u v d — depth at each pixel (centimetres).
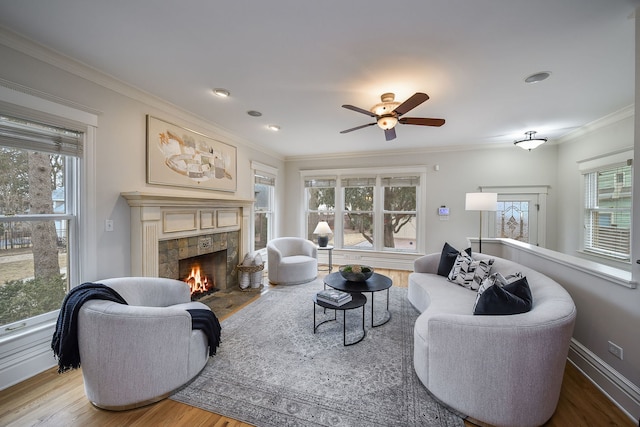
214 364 213
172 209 298
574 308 160
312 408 167
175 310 181
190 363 188
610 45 191
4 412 163
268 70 230
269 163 539
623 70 227
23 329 197
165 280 239
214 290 397
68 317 164
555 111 321
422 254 515
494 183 477
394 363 215
